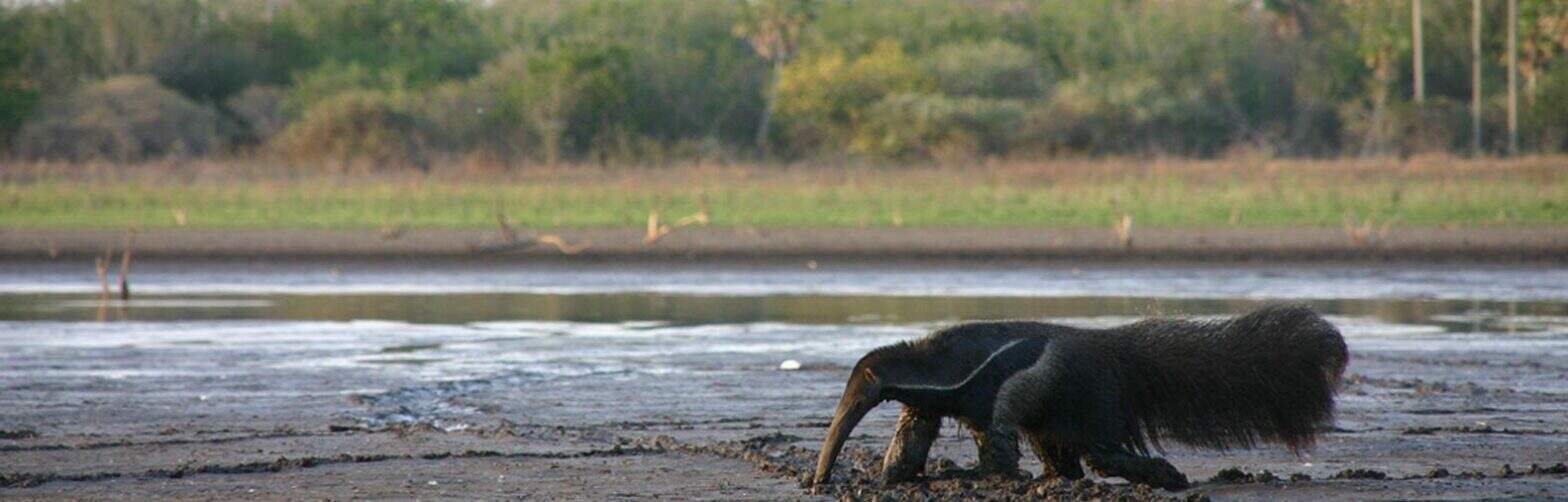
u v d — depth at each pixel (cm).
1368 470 3125
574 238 10688
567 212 12500
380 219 11969
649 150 18050
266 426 3909
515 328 6331
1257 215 11812
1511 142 17788
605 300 7681
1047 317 6725
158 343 5778
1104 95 18862
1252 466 3253
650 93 19975
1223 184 13862
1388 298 7600
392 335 6062
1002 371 2755
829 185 14250
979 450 2817
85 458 3378
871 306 7281
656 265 9675
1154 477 2806
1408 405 4144
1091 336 2838
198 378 4831
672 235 10744
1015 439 2766
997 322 2833
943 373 2756
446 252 10100
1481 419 3906
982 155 17850
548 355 5397
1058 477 2900
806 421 3944
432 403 4341
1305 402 2886
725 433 3744
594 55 18838
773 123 19500
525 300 7706
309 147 17638
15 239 10688
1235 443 2898
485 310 7169
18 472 3183
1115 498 2703
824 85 19050
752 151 19262
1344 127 19900
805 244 10275
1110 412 2805
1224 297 7662
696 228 11094
